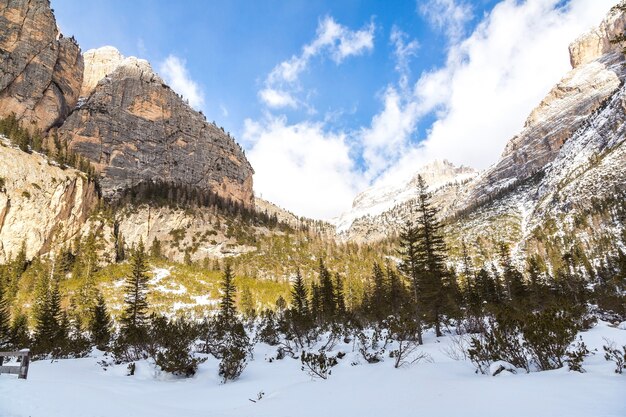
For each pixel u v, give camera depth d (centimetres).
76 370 1883
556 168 18275
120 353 2239
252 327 4909
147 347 2333
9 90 12862
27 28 13625
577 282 5962
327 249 13738
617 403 557
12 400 848
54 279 7294
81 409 845
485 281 5400
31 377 1370
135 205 12750
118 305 6588
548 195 15725
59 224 9375
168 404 1240
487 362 1089
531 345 1009
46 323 4425
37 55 13762
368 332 2769
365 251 14038
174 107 18638
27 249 8444
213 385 1656
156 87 18138
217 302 7781
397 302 4547
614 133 15812
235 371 1775
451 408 673
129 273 8300
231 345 2328
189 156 17938
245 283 9175
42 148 11025
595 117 19725
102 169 14525
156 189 14400
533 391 698
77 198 10138
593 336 1605
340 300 5788
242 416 916
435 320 2823
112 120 15800
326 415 811
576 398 615
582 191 13400
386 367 1322
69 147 14162
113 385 1541
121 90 16912
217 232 12775
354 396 945
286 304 7669
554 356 997
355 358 1702
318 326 3375
